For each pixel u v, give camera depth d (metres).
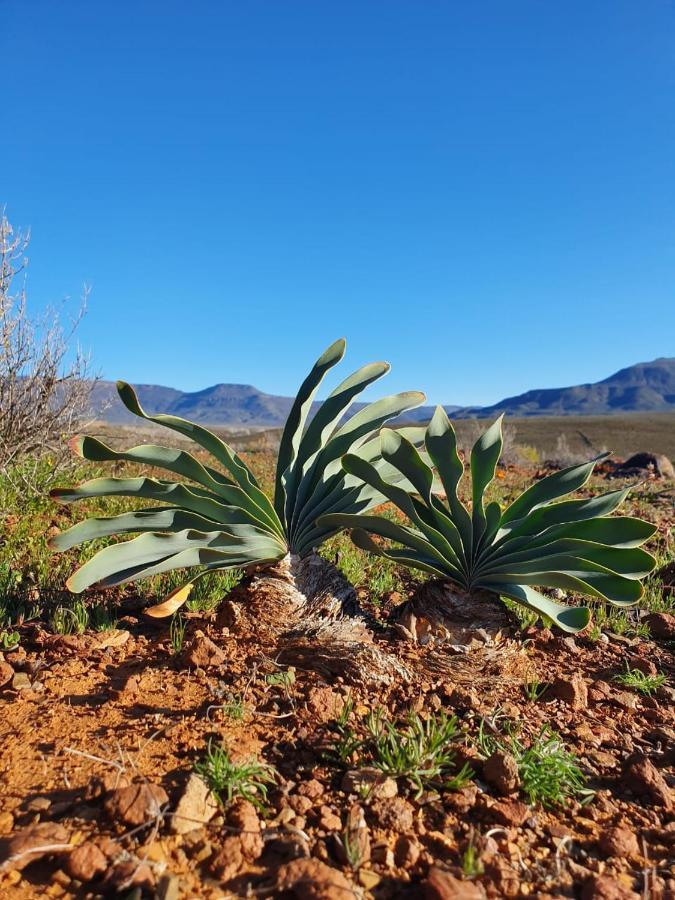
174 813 1.90
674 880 1.88
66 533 3.01
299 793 2.12
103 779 2.04
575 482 3.40
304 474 3.53
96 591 4.09
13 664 2.98
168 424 3.28
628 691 3.20
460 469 3.27
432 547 3.17
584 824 2.12
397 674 2.91
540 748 2.38
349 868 1.83
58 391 6.59
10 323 5.98
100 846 1.79
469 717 2.67
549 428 58.75
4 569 4.21
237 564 3.17
